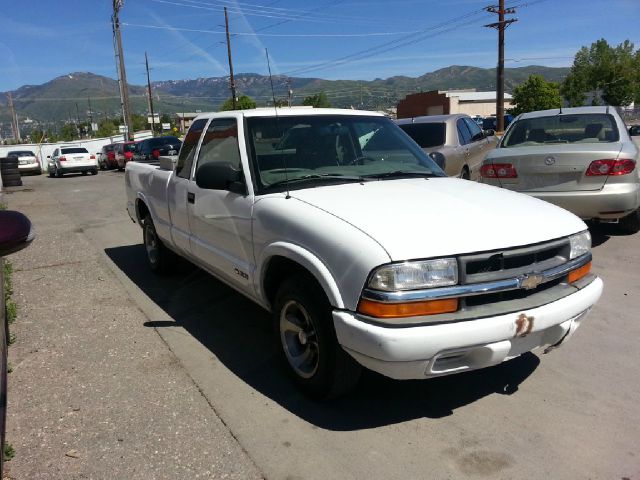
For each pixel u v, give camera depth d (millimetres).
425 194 3523
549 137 7094
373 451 2883
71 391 3547
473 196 3547
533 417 3174
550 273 3043
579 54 66062
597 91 64625
